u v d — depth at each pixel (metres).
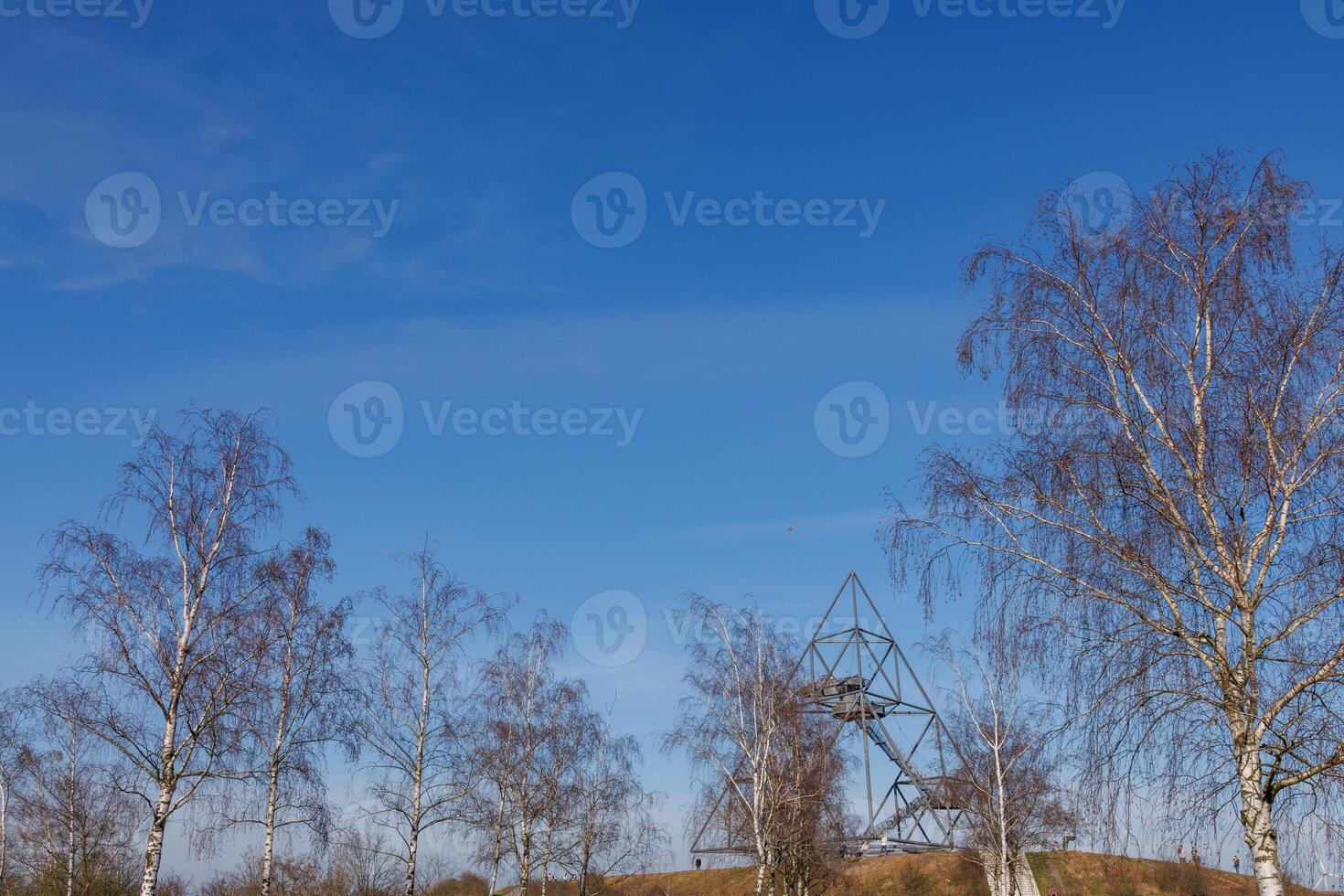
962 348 19.03
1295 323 16.81
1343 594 15.61
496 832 43.94
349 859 52.56
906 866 70.00
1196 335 17.61
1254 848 15.91
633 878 70.50
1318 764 15.52
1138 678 16.44
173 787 29.17
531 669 47.44
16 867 50.47
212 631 30.62
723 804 41.53
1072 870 58.69
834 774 45.22
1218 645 16.59
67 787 47.00
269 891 33.62
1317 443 16.50
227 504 31.48
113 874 51.47
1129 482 17.14
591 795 51.31
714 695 41.22
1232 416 16.81
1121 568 17.20
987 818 47.16
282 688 35.09
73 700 29.28
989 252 19.03
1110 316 18.00
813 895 51.94
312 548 36.69
